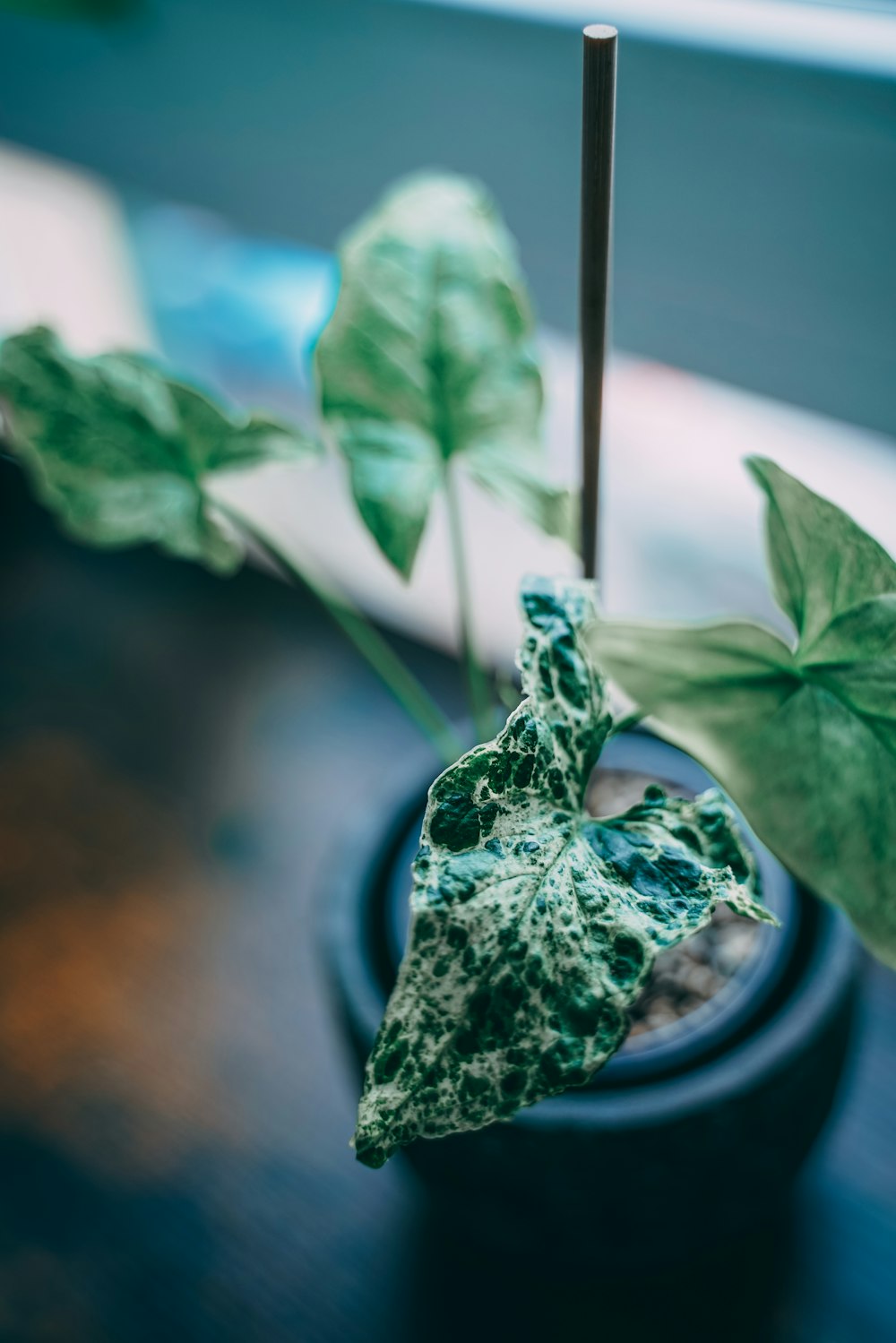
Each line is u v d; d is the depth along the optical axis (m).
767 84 0.54
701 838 0.41
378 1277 0.62
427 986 0.37
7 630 0.95
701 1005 0.52
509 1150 0.47
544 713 0.39
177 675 0.90
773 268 0.59
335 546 0.92
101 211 0.91
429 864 0.38
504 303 0.52
